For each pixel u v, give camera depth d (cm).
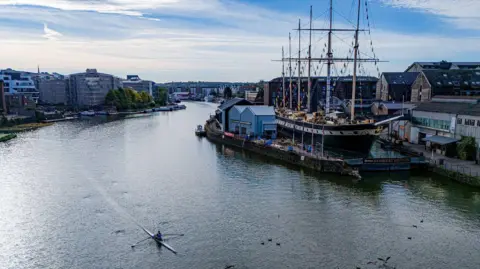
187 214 6106
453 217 5878
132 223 5778
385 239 5159
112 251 4909
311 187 7475
